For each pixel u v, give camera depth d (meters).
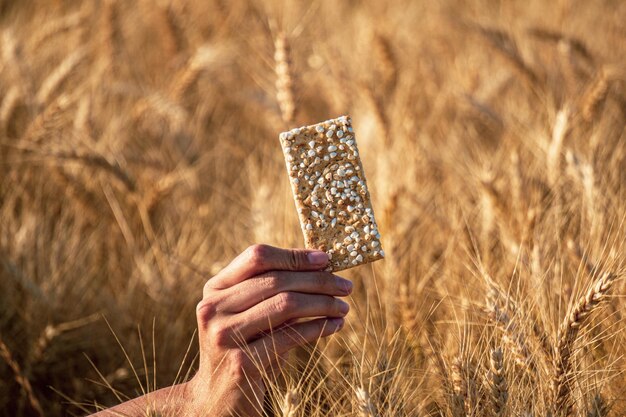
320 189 0.94
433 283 1.28
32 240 1.43
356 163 0.94
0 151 1.69
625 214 1.15
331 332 0.93
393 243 1.25
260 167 1.77
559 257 1.14
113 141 1.76
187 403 0.94
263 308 0.91
